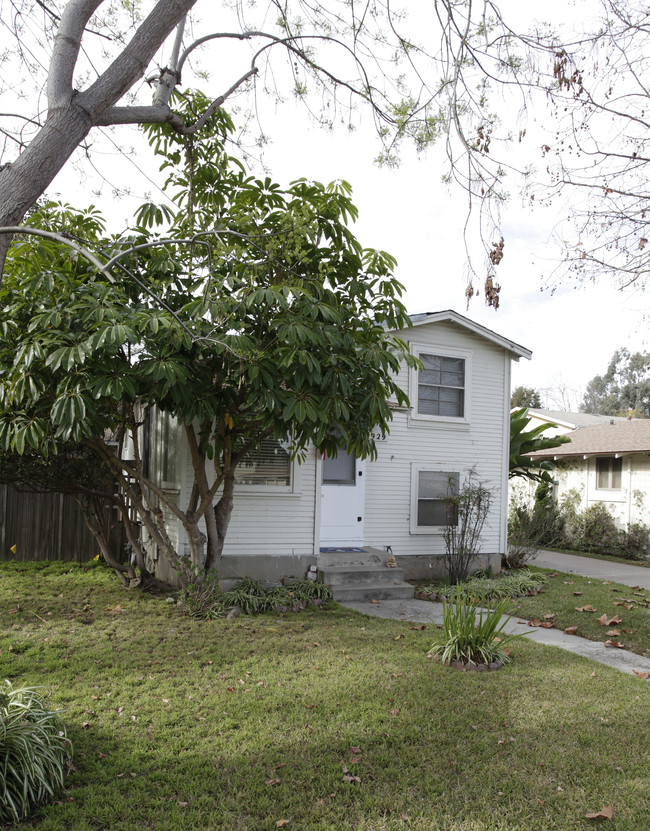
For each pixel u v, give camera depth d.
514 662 5.99
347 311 7.04
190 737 4.07
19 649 5.80
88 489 9.17
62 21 3.45
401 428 11.02
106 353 5.64
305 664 5.63
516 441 14.00
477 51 5.27
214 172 6.90
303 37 5.53
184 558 7.81
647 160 6.34
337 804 3.38
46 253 5.65
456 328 11.68
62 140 3.32
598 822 3.31
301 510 9.67
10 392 6.12
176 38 4.85
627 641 7.04
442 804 3.42
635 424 19.22
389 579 9.58
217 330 5.77
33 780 3.23
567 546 17.38
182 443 8.88
